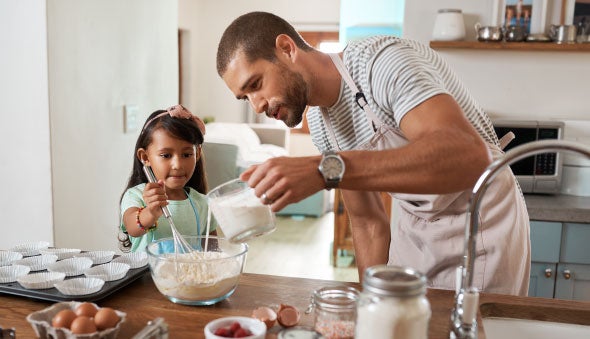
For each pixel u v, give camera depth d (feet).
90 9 7.59
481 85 9.87
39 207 7.19
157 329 2.84
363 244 4.91
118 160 8.58
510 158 2.69
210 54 24.47
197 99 24.89
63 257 4.37
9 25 6.93
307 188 3.17
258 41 3.76
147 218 5.06
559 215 7.77
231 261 3.63
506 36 9.34
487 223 4.40
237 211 3.38
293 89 3.89
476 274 4.42
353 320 2.96
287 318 3.30
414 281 2.42
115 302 3.66
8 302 3.63
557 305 3.73
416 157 3.09
